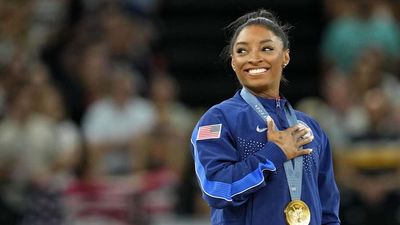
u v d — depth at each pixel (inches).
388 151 1194.0
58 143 1210.6
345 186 1176.8
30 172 1176.2
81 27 1505.9
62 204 1158.3
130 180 1179.9
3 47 1482.5
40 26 1539.1
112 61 1423.5
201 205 1263.5
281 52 597.0
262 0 1747.0
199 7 1755.7
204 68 1685.5
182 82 1657.2
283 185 581.0
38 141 1203.9
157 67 1537.9
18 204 1160.8
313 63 1678.2
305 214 580.1
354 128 1228.5
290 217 578.2
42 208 1155.3
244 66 593.6
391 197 1176.2
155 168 1227.2
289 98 1624.0
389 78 1381.6
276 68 594.9
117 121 1237.7
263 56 590.2
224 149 584.7
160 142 1240.8
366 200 1174.3
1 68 1408.7
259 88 598.2
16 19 1540.4
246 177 566.9
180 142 1277.1
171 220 1219.9
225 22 1739.7
